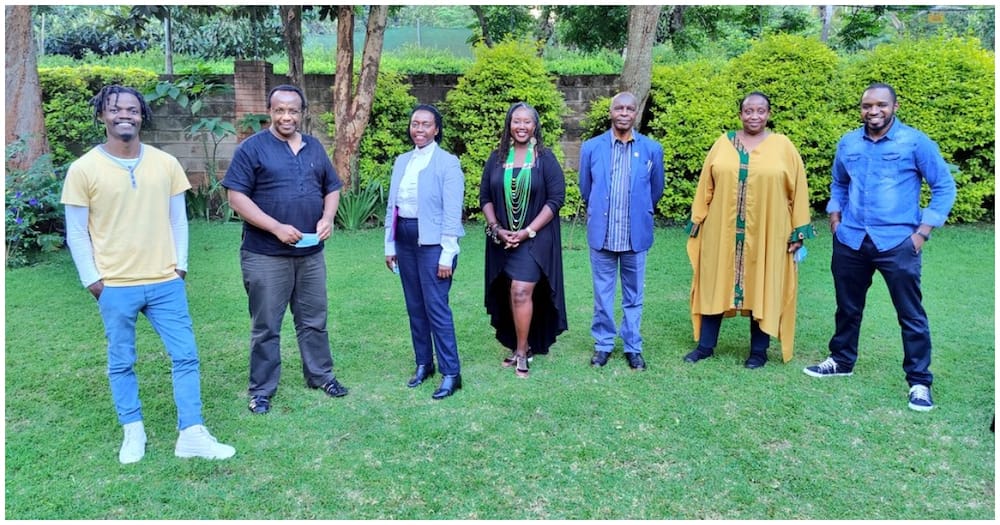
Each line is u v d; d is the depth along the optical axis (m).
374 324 4.69
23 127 7.23
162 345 4.20
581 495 2.60
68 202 2.60
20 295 5.24
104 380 3.65
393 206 3.50
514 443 2.98
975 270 6.07
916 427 3.11
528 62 8.22
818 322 4.73
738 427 3.12
